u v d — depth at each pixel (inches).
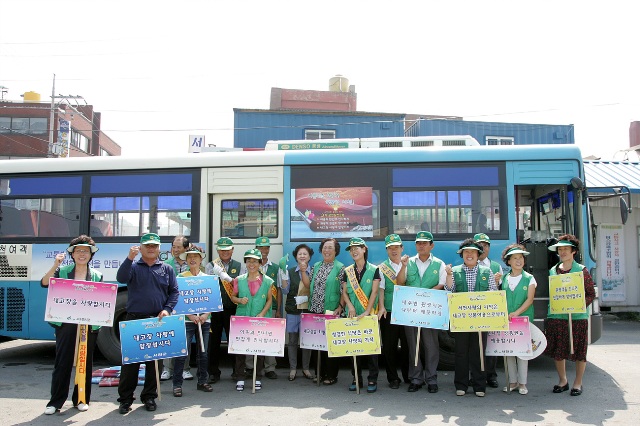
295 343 299.1
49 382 297.7
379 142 380.8
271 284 279.4
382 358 354.3
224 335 336.2
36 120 1526.8
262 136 981.8
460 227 319.9
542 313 311.3
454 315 255.9
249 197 338.6
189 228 336.5
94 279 247.6
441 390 270.7
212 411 237.3
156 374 243.3
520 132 925.2
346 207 327.6
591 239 324.5
